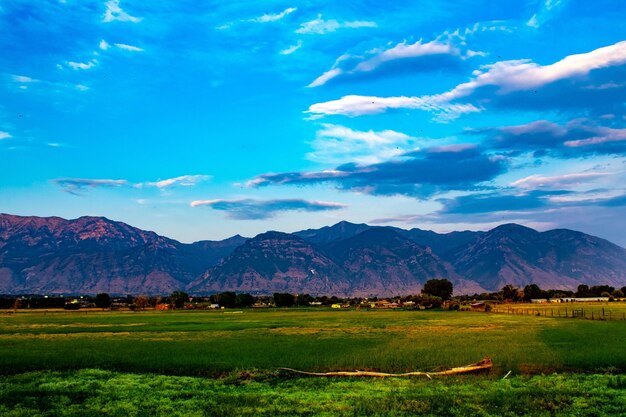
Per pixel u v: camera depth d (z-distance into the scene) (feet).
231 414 88.94
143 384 114.01
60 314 520.42
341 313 514.68
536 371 126.31
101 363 141.79
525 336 206.39
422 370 128.47
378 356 148.15
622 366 130.93
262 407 93.15
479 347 167.43
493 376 120.26
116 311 627.05
